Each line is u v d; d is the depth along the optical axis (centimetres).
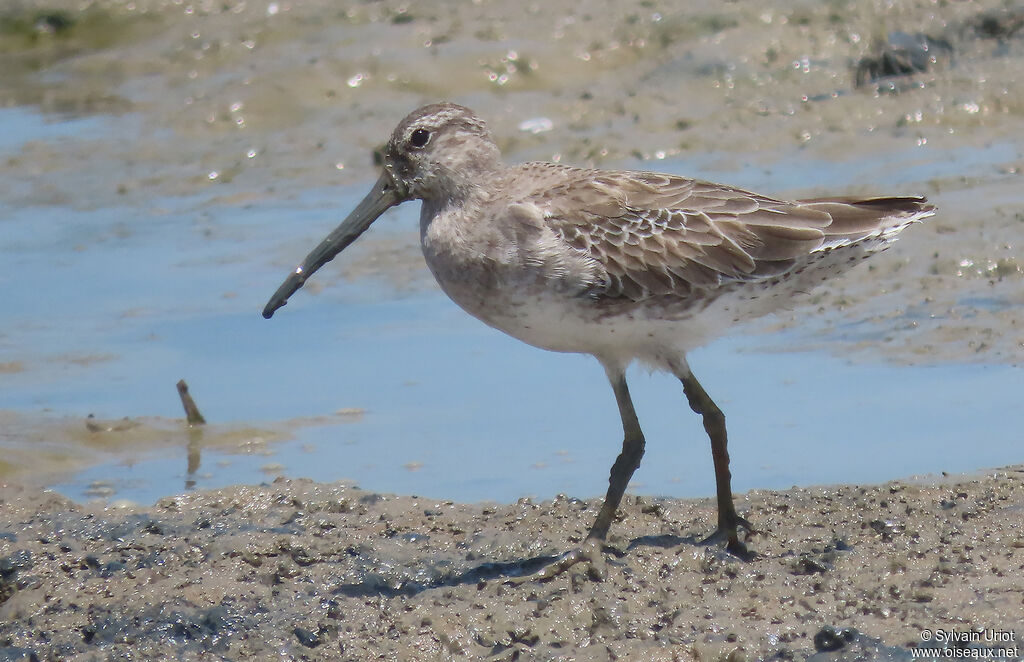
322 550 1087
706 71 2508
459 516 1174
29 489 1292
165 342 1684
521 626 944
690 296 1041
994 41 2472
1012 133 2184
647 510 1170
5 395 1552
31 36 2952
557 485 1280
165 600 1006
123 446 1426
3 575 1081
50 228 2072
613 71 2592
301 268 1114
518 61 2588
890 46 2455
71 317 1761
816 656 874
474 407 1480
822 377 1477
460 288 1061
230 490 1248
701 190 1063
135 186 2228
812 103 2381
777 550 1057
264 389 1548
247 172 2267
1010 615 898
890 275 1692
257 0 2948
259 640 959
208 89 2588
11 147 2414
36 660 961
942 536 1052
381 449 1387
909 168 2050
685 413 1441
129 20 2942
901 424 1348
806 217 1045
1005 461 1248
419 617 971
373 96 2516
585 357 1608
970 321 1560
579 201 1039
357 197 2130
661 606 962
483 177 1070
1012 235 1741
